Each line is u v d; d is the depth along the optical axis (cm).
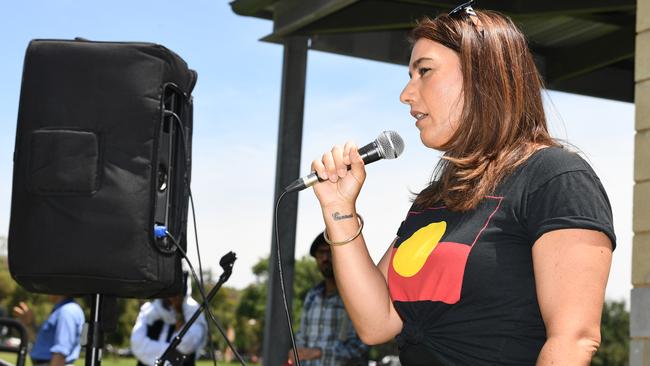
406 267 162
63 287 236
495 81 161
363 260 179
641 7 377
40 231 232
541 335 150
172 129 243
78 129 233
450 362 154
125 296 244
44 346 598
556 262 143
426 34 170
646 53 372
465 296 152
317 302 543
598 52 665
